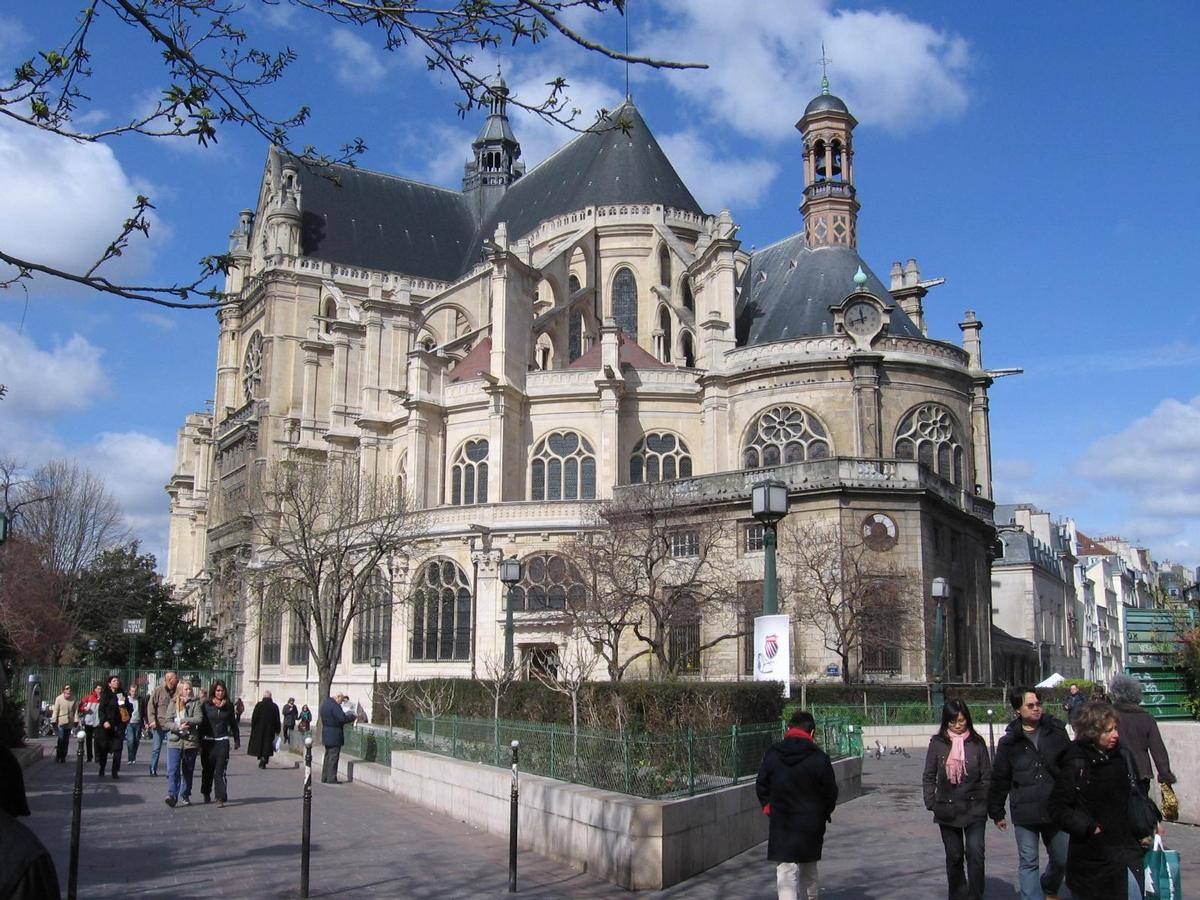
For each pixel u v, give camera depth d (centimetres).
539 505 5494
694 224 7762
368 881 1406
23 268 789
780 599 4656
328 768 2828
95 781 2650
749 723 2067
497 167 10588
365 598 5294
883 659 4656
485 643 5347
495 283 6281
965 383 6112
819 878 1419
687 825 1455
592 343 7400
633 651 4991
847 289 6325
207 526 9462
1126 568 13900
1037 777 1126
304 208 9175
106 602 7631
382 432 6862
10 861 460
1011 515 10781
